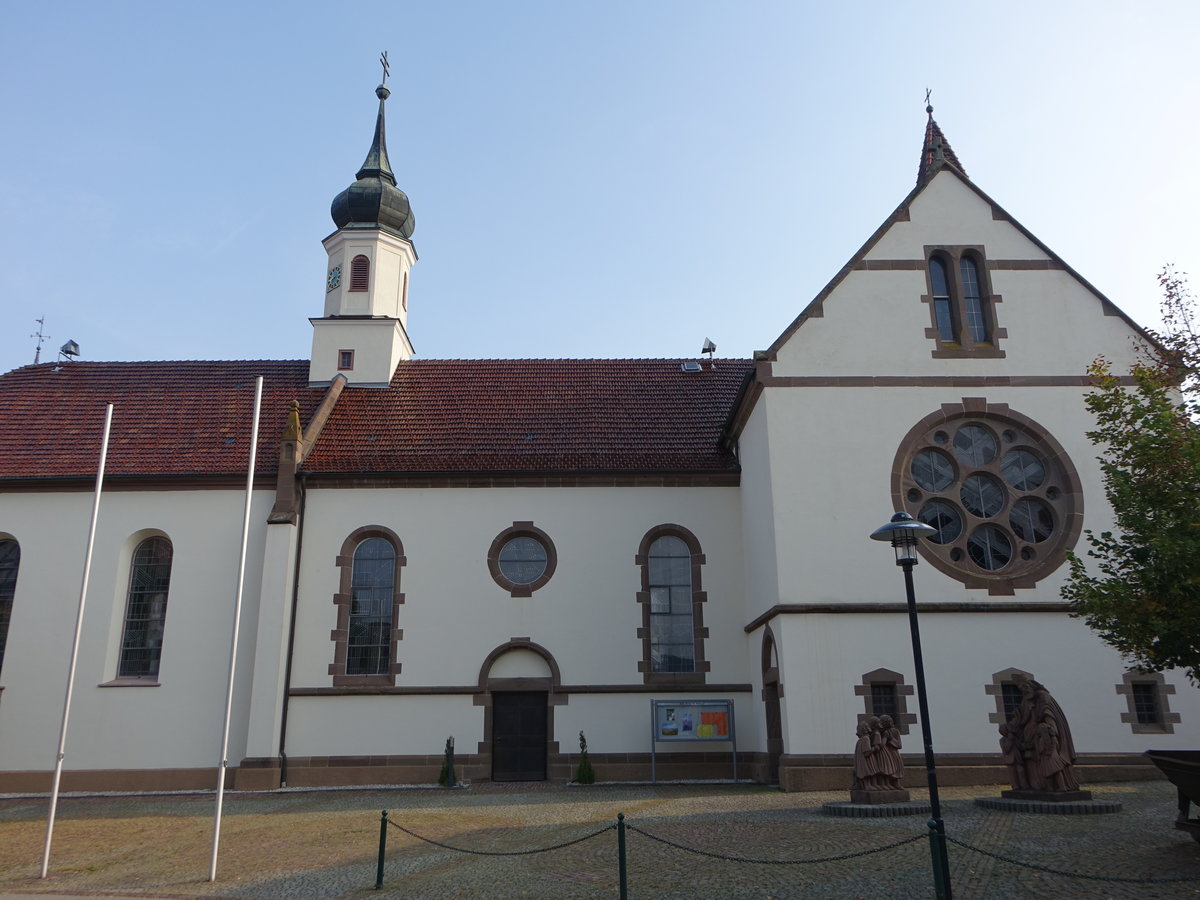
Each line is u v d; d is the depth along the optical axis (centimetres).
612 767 2466
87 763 2445
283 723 2453
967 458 2336
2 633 2558
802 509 2252
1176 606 1338
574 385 3173
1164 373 1669
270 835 1667
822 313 2384
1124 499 1433
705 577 2620
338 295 3256
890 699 2148
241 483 2647
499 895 1195
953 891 1098
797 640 2161
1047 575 2230
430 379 3197
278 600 2488
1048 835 1380
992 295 2417
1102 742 2117
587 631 2564
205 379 3181
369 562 2620
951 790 1994
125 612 2595
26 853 1574
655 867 1301
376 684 2505
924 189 2494
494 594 2583
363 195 3309
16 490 2652
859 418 2317
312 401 3045
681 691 2525
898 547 1401
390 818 1802
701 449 2795
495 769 2469
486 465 2694
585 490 2675
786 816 1694
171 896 1262
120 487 2645
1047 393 2358
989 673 2158
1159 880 990
